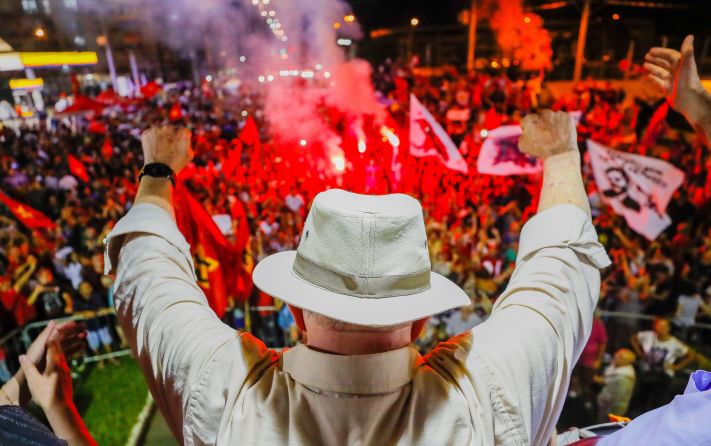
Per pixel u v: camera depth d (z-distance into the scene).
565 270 1.45
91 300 8.35
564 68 24.06
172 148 1.93
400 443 1.13
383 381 1.17
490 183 11.27
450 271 8.80
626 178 7.48
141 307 1.47
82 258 8.49
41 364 1.72
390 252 1.18
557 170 1.72
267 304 8.40
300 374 1.20
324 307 1.16
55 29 28.27
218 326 1.37
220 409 1.21
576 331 1.40
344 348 1.19
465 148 13.12
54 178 13.41
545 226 1.58
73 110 17.05
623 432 1.43
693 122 1.65
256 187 12.08
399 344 1.23
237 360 1.26
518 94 18.80
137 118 20.28
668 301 8.47
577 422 6.97
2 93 22.81
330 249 1.20
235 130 18.69
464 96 18.05
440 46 30.47
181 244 1.64
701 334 7.95
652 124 12.04
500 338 1.29
